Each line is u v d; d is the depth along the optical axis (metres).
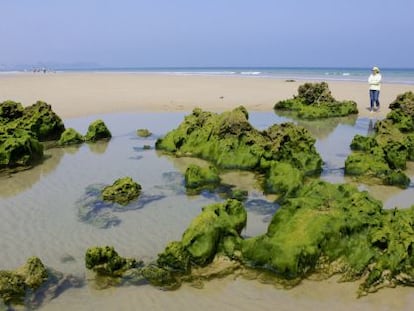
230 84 58.75
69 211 16.06
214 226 12.30
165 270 11.77
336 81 65.50
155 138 26.84
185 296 10.94
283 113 35.38
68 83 59.72
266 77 82.19
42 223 15.10
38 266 11.52
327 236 11.98
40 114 26.17
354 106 34.81
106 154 23.47
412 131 27.42
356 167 19.80
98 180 19.30
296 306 10.51
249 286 11.31
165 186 18.48
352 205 13.08
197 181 18.22
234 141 21.55
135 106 37.72
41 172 20.56
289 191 17.02
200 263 12.02
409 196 17.38
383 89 47.50
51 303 10.64
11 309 10.40
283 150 20.66
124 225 14.88
